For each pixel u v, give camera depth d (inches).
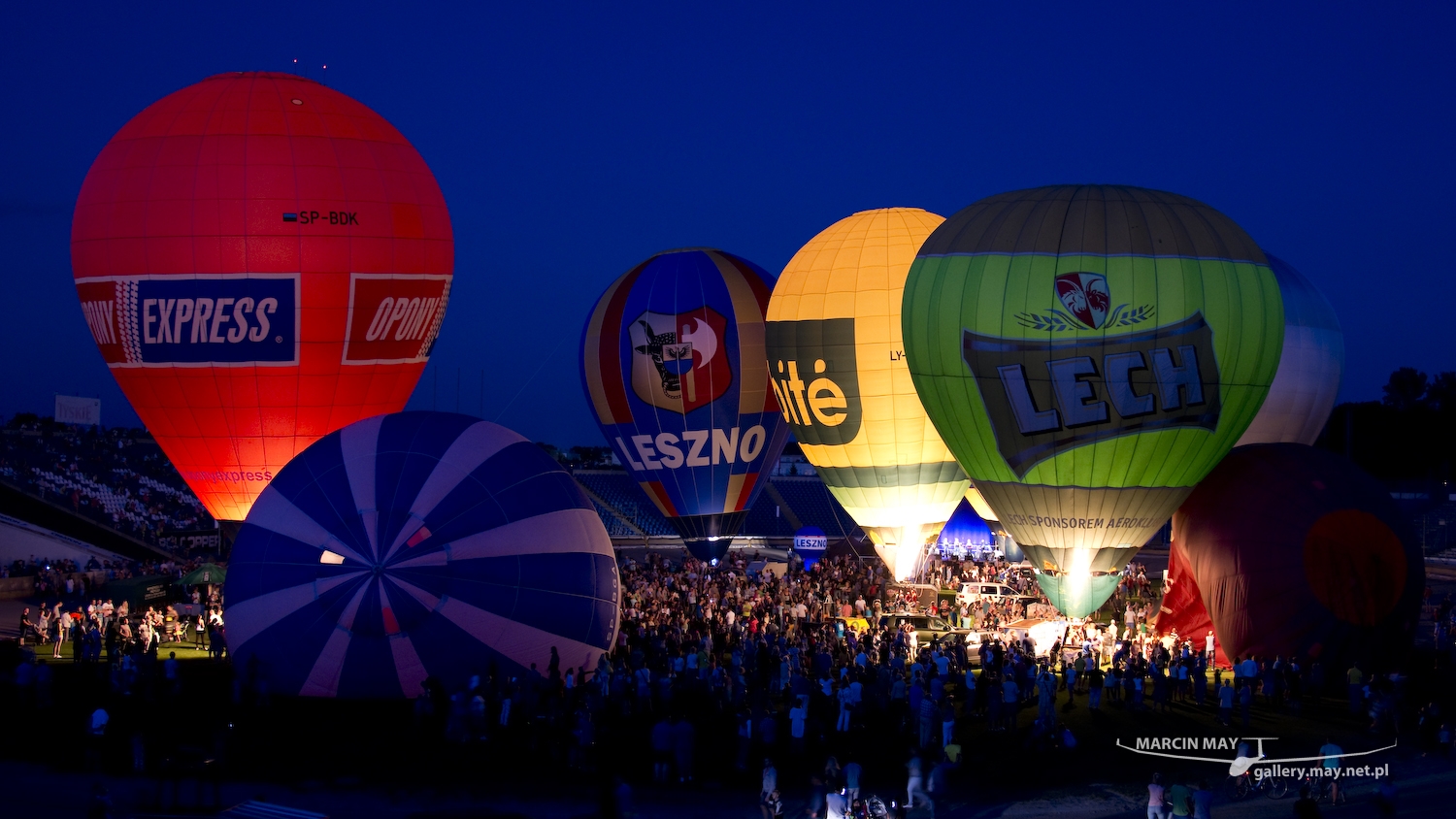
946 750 937.5
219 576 1615.4
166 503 2891.2
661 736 906.7
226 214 1310.3
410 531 1072.2
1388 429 4074.8
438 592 1059.3
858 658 1179.3
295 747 966.4
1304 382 1670.8
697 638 1262.3
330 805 842.8
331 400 1375.5
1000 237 1273.4
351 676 1055.6
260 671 1067.9
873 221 1705.2
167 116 1348.4
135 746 912.9
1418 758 998.4
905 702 1056.8
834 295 1648.6
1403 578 1177.4
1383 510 1190.9
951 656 1245.1
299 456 1155.3
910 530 1686.8
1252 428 1675.7
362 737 994.1
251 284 1318.9
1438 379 4394.7
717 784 902.4
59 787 875.4
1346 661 1179.3
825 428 1669.5
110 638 1250.0
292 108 1364.4
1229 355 1221.1
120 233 1315.2
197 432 1364.4
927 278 1318.9
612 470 4013.3
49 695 1083.9
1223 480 1262.3
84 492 2763.3
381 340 1385.3
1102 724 1075.3
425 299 1412.4
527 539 1104.2
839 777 855.1
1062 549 1280.8
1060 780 925.2
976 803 880.9
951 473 1663.4
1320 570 1181.7
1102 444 1224.8
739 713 1013.8
